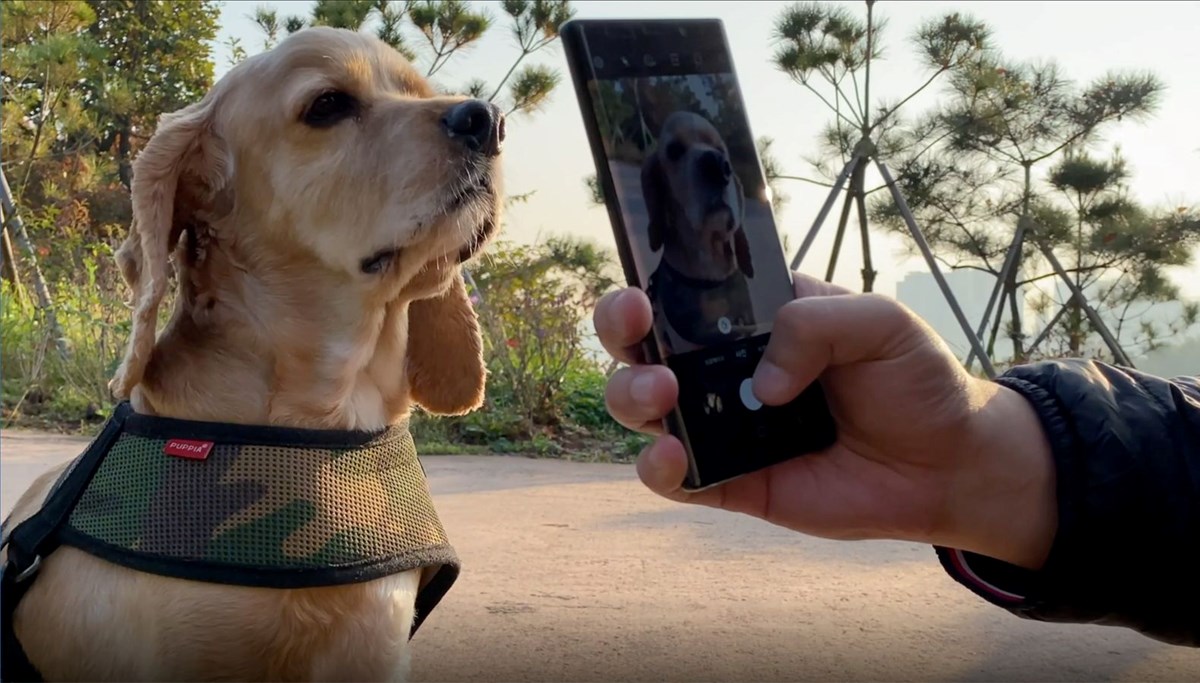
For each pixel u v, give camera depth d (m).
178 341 0.68
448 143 0.69
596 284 1.96
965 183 1.83
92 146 3.06
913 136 1.82
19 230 2.20
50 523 0.62
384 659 0.64
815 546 1.11
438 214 0.68
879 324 0.52
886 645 0.81
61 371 1.99
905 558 1.06
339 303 0.69
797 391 0.51
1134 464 0.54
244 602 0.60
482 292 1.95
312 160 0.69
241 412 0.66
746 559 1.05
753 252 0.52
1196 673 0.77
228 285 0.69
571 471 1.58
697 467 0.49
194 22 3.17
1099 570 0.54
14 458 1.48
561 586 0.95
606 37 0.50
